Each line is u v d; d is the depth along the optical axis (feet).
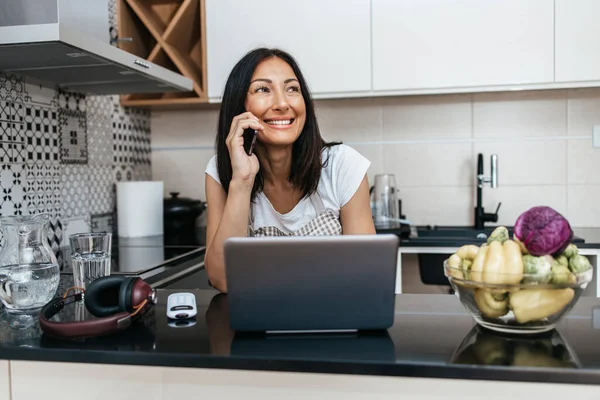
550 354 2.45
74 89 6.68
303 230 4.58
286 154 4.33
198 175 8.96
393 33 7.06
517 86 6.91
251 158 3.96
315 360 2.44
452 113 8.18
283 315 2.74
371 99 8.34
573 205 7.97
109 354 2.61
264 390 2.63
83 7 5.09
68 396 2.79
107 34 5.64
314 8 7.18
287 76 4.00
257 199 4.57
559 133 7.94
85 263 3.92
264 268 2.67
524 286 2.54
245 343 2.70
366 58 7.12
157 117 9.03
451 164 8.21
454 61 6.97
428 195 8.29
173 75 6.31
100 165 7.50
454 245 6.81
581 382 2.25
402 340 2.70
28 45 4.20
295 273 2.68
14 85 5.68
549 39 6.79
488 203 8.15
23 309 3.49
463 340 2.68
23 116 5.85
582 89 7.78
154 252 6.28
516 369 2.29
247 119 3.93
